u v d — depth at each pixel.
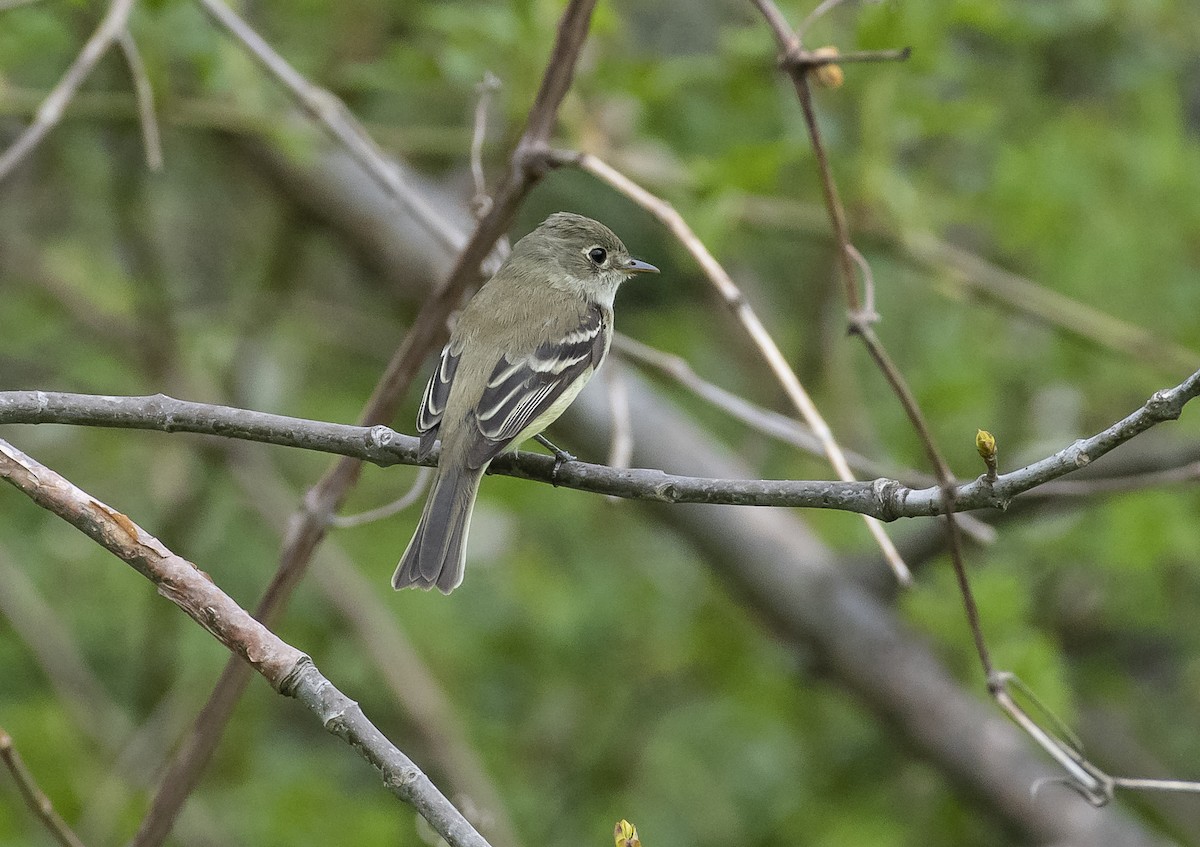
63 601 14.52
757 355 15.13
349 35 13.20
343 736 5.35
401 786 5.18
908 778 13.85
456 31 11.17
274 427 6.89
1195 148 13.38
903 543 11.80
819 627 11.84
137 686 14.19
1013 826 11.48
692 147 12.41
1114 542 12.14
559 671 14.59
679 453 12.30
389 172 9.27
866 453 13.45
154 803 8.39
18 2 10.08
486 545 14.32
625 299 16.25
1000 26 11.34
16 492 14.32
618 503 12.57
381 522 14.84
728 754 14.28
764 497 6.16
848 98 12.57
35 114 11.77
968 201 13.04
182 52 11.29
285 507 13.83
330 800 12.55
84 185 14.39
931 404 12.91
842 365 13.98
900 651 11.74
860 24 10.48
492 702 14.64
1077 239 12.88
